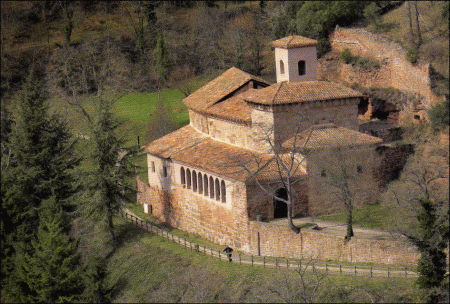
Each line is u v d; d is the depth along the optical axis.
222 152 99.94
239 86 106.81
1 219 100.12
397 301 77.50
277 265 86.81
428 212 77.69
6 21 183.00
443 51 125.38
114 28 181.75
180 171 102.75
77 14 187.00
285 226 88.75
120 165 104.56
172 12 188.12
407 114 120.50
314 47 100.25
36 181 107.62
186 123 136.12
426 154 107.94
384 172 106.25
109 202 101.81
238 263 89.69
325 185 94.31
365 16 142.50
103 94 129.62
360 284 80.12
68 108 141.12
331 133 96.44
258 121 97.06
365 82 129.38
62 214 99.31
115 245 101.00
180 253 95.06
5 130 129.88
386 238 84.69
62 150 111.81
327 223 91.50
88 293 88.88
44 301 89.06
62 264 89.50
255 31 165.62
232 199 92.62
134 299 89.38
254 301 82.50
